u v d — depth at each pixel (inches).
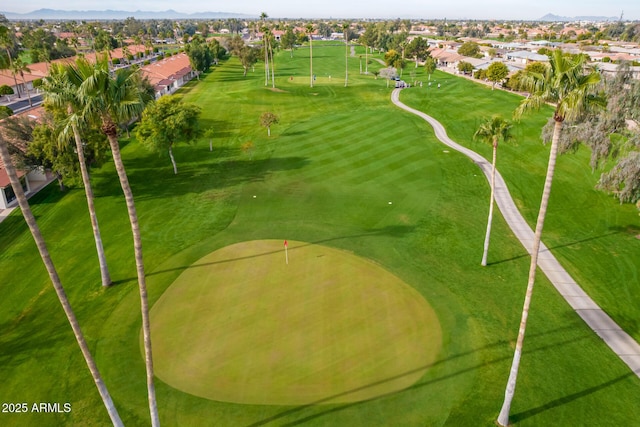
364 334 999.6
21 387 888.3
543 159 2300.7
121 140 2637.8
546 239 1502.2
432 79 5073.8
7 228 1563.7
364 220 1609.3
